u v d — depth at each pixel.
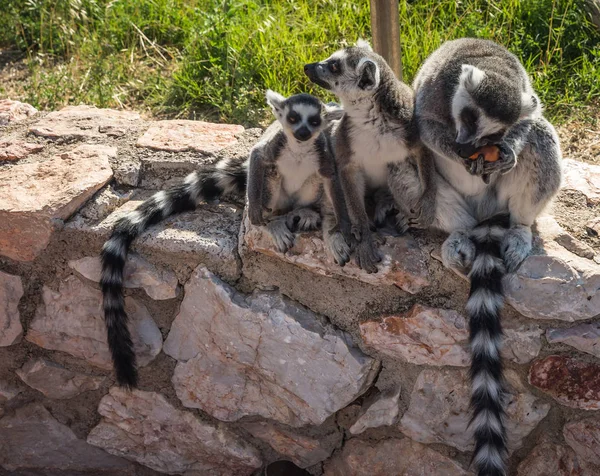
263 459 2.57
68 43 3.54
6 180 2.59
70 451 2.67
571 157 2.86
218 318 2.43
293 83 3.17
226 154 2.67
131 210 2.53
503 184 2.34
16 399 2.63
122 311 2.45
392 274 2.32
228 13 3.39
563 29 3.16
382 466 2.46
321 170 2.36
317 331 2.39
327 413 2.44
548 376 2.30
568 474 2.35
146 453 2.63
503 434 2.26
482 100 2.21
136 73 3.42
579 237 2.37
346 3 3.44
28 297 2.54
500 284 2.27
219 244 2.43
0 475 2.72
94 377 2.58
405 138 2.32
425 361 2.37
